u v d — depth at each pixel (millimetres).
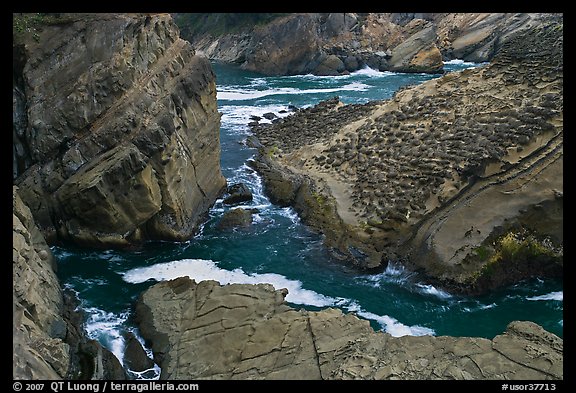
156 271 23109
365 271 23438
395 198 25297
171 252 24766
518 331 17172
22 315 15070
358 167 29156
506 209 23031
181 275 22922
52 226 24078
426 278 22359
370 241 24172
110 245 24156
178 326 18234
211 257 24469
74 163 23812
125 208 23844
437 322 20344
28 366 13836
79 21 24422
